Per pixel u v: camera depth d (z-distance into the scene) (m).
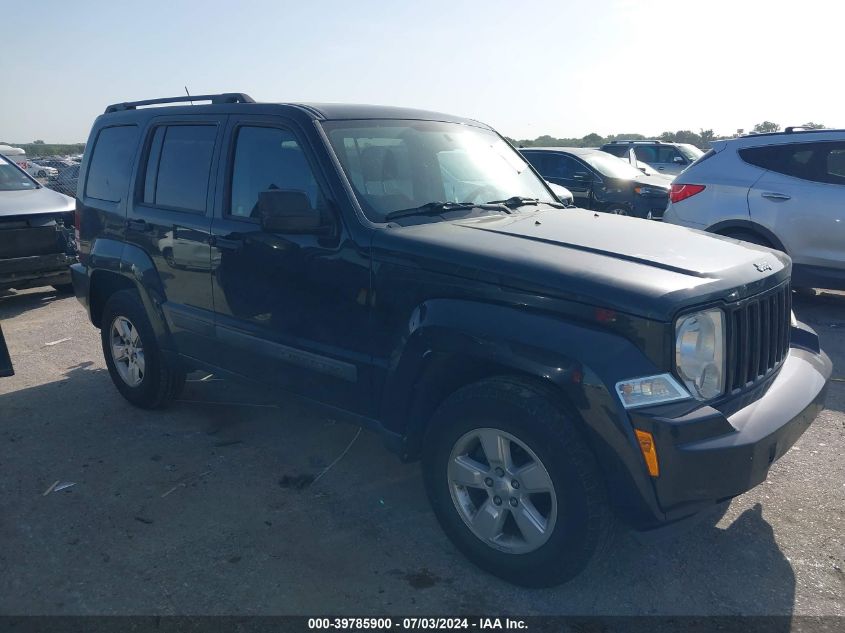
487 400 3.02
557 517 2.90
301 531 3.59
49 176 14.51
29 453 4.51
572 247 3.27
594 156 12.57
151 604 3.05
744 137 7.70
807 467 4.19
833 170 7.07
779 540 3.47
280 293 3.87
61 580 3.22
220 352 4.38
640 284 2.83
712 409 2.78
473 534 3.22
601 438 2.76
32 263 8.29
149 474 4.21
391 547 3.46
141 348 5.11
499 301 3.05
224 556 3.38
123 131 5.12
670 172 16.45
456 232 3.46
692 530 3.56
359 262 3.48
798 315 7.55
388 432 3.52
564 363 2.79
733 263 3.18
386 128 4.12
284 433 4.79
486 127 4.97
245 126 4.15
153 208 4.68
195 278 4.38
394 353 3.39
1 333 4.73
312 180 3.75
